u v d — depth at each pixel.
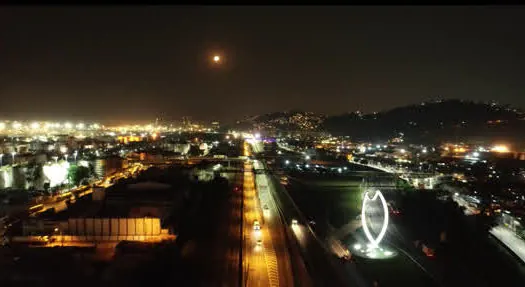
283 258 62.44
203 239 70.75
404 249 73.12
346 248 71.38
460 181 143.50
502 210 102.38
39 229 64.38
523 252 75.06
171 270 53.00
